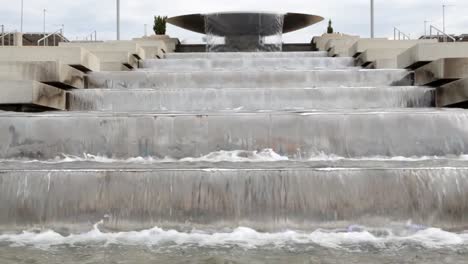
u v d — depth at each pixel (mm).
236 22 30109
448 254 6145
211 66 19766
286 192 7258
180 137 9703
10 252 6223
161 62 19891
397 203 7254
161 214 7207
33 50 15008
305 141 9703
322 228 7191
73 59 14883
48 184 7270
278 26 30656
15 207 7207
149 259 5957
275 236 6938
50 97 12453
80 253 6195
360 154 9719
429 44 14391
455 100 12039
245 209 7227
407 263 5812
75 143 9734
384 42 19625
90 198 7230
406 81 15148
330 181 7301
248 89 13000
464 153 9812
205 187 7266
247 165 8242
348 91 13086
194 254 6141
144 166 8117
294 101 13000
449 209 7266
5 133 9797
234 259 5953
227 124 9734
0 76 12984
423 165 7910
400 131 9797
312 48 30562
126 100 13156
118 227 7172
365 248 6391
